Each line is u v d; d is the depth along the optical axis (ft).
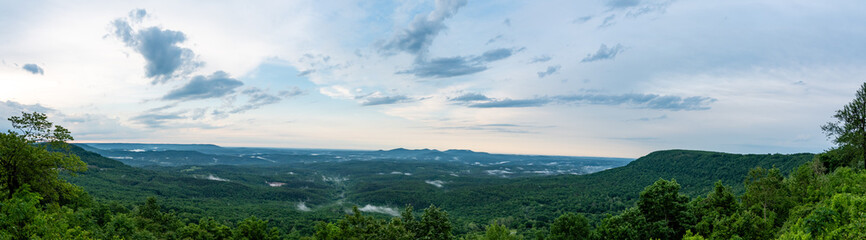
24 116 136.77
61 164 146.82
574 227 277.64
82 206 339.36
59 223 126.21
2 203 103.04
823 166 307.58
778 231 185.88
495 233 304.50
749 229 180.24
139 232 306.14
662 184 219.41
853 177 205.46
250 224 332.39
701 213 236.43
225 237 340.59
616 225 227.20
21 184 133.80
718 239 182.70
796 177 253.03
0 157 128.16
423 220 231.91
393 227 219.61
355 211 267.80
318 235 279.28
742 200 237.66
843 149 263.49
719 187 238.07
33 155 134.41
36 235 103.45
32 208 107.65
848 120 253.65
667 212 216.54
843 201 137.80
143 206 401.90
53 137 145.28
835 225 129.29
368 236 238.27
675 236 214.28
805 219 136.26
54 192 146.30
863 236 112.98
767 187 217.36
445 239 228.84
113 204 533.14
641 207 224.53
